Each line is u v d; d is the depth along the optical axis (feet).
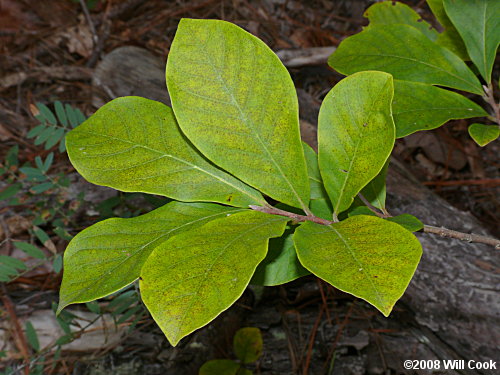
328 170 0.74
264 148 0.75
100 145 0.78
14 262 1.72
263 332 2.16
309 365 2.07
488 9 0.94
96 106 2.83
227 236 0.65
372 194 0.91
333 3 3.55
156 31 3.42
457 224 1.86
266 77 0.74
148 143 0.79
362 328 2.13
